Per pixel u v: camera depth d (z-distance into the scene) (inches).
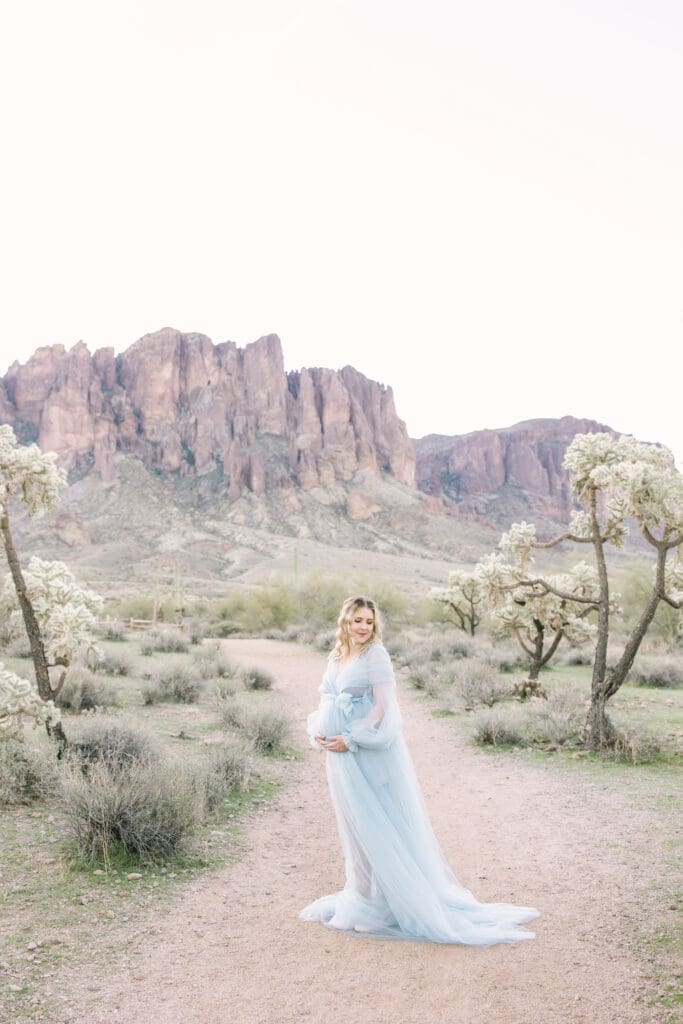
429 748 415.5
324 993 148.5
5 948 163.2
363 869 186.7
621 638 971.9
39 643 320.5
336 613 1520.7
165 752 340.2
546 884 212.2
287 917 188.4
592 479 387.2
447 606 1023.6
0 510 313.4
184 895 199.9
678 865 220.2
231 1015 139.3
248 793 309.1
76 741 311.6
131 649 925.2
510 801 306.2
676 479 357.7
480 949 169.3
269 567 4488.2
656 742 379.2
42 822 249.1
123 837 221.3
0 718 289.9
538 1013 140.2
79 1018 136.7
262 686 636.7
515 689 562.9
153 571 4296.3
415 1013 140.7
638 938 172.1
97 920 180.5
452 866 231.1
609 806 290.0
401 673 764.0
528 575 455.2
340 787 186.5
